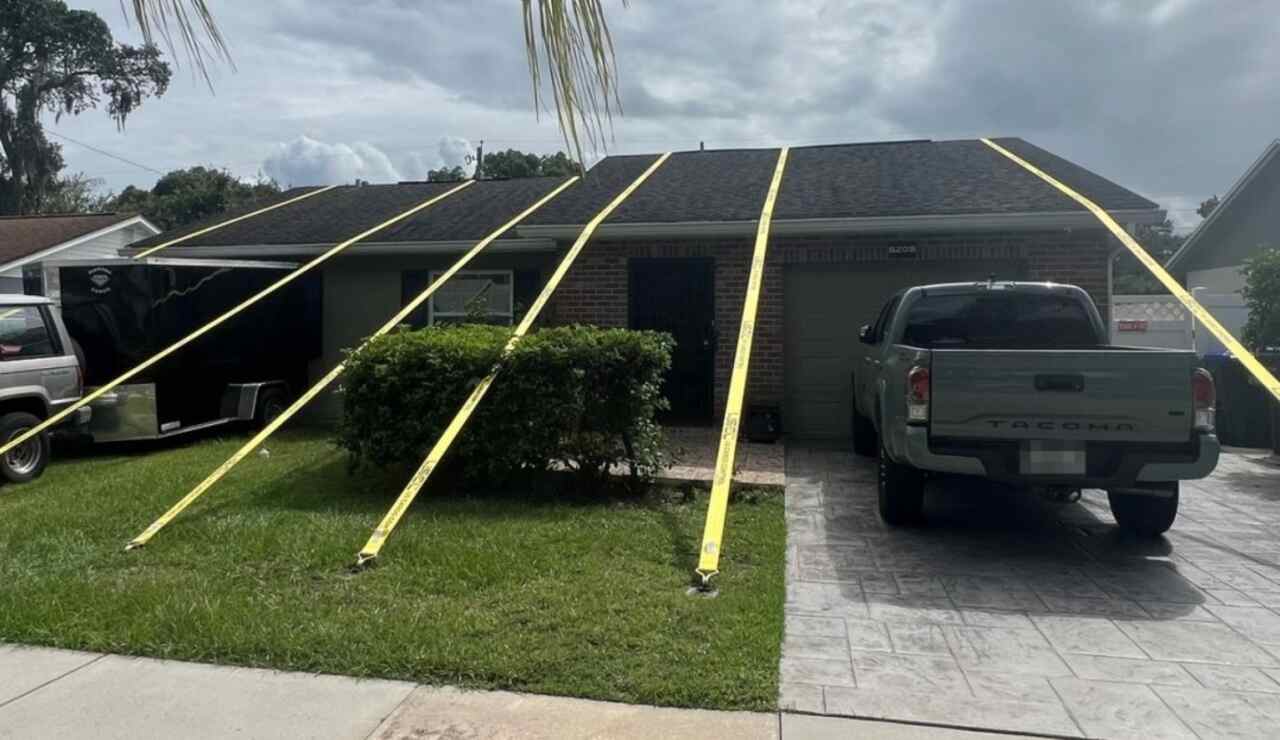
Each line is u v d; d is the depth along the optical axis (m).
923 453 5.46
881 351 7.10
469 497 6.99
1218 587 4.98
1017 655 3.99
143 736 3.28
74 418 8.72
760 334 10.20
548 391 6.87
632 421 7.03
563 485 7.22
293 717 3.41
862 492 7.35
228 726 3.35
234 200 42.03
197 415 9.96
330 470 8.09
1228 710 3.44
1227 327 13.46
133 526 6.04
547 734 3.26
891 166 11.79
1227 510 6.93
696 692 3.54
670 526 6.05
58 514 6.41
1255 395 10.34
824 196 10.40
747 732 3.27
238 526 5.95
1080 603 4.70
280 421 7.08
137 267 9.37
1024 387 5.29
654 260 10.62
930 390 5.44
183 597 4.58
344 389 7.32
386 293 12.00
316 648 3.97
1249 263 10.06
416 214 12.96
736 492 7.13
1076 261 9.41
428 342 7.18
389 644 3.98
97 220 21.73
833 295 10.22
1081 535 6.11
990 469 5.35
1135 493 5.73
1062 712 3.43
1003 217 9.06
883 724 3.34
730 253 10.27
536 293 11.57
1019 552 5.68
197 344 9.89
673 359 10.72
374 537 5.40
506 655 3.86
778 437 9.70
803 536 6.03
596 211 10.61
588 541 5.60
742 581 4.90
